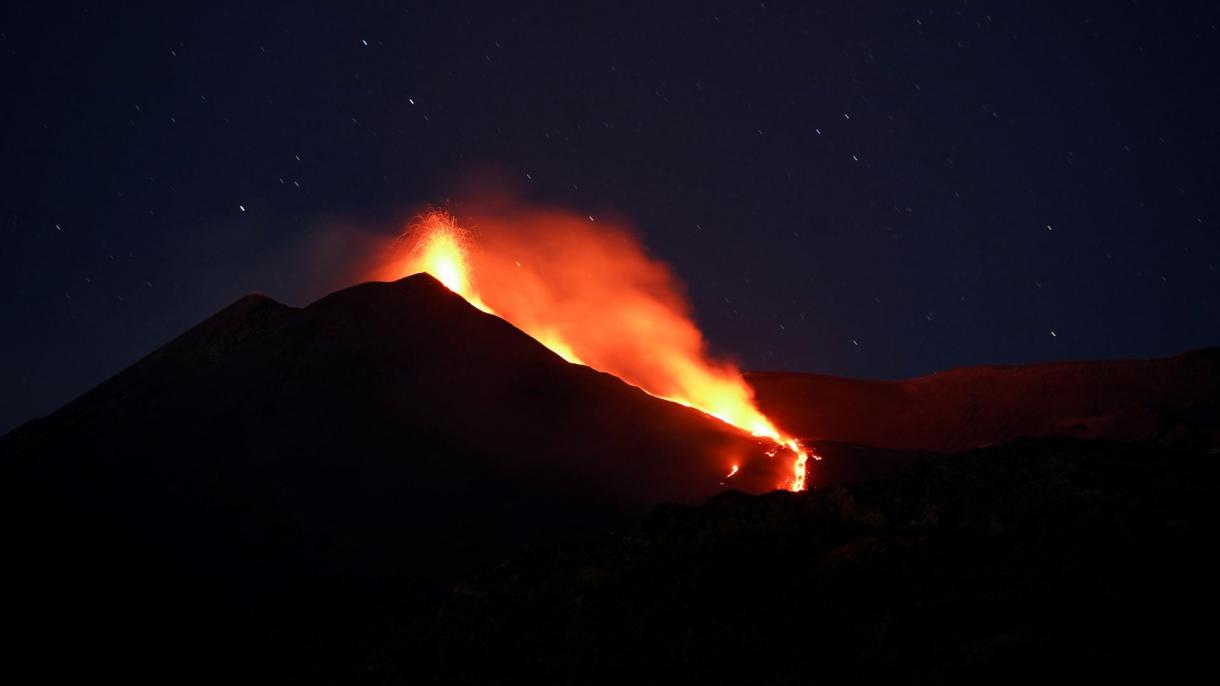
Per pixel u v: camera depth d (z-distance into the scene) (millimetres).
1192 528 10469
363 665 13508
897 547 10656
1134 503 11383
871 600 9828
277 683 21000
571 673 10562
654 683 9859
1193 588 9102
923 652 8781
